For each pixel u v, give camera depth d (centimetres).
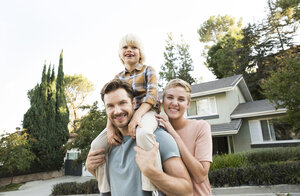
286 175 579
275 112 1081
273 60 2184
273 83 798
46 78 1758
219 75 2723
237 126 1065
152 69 166
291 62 759
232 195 559
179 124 166
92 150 136
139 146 111
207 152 144
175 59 2433
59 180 1452
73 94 3059
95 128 815
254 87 2125
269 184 576
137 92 159
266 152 919
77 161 842
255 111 1153
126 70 175
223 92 1227
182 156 126
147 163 98
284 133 1108
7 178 1411
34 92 1719
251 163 841
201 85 1463
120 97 123
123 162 122
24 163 1295
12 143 1305
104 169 136
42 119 1630
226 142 1249
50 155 1594
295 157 857
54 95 1775
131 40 172
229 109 1209
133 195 111
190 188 106
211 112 1241
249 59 2356
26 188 1220
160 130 128
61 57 1973
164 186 98
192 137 157
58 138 1698
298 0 977
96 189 764
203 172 129
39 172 1570
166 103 162
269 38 2348
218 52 2570
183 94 160
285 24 2233
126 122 125
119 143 131
